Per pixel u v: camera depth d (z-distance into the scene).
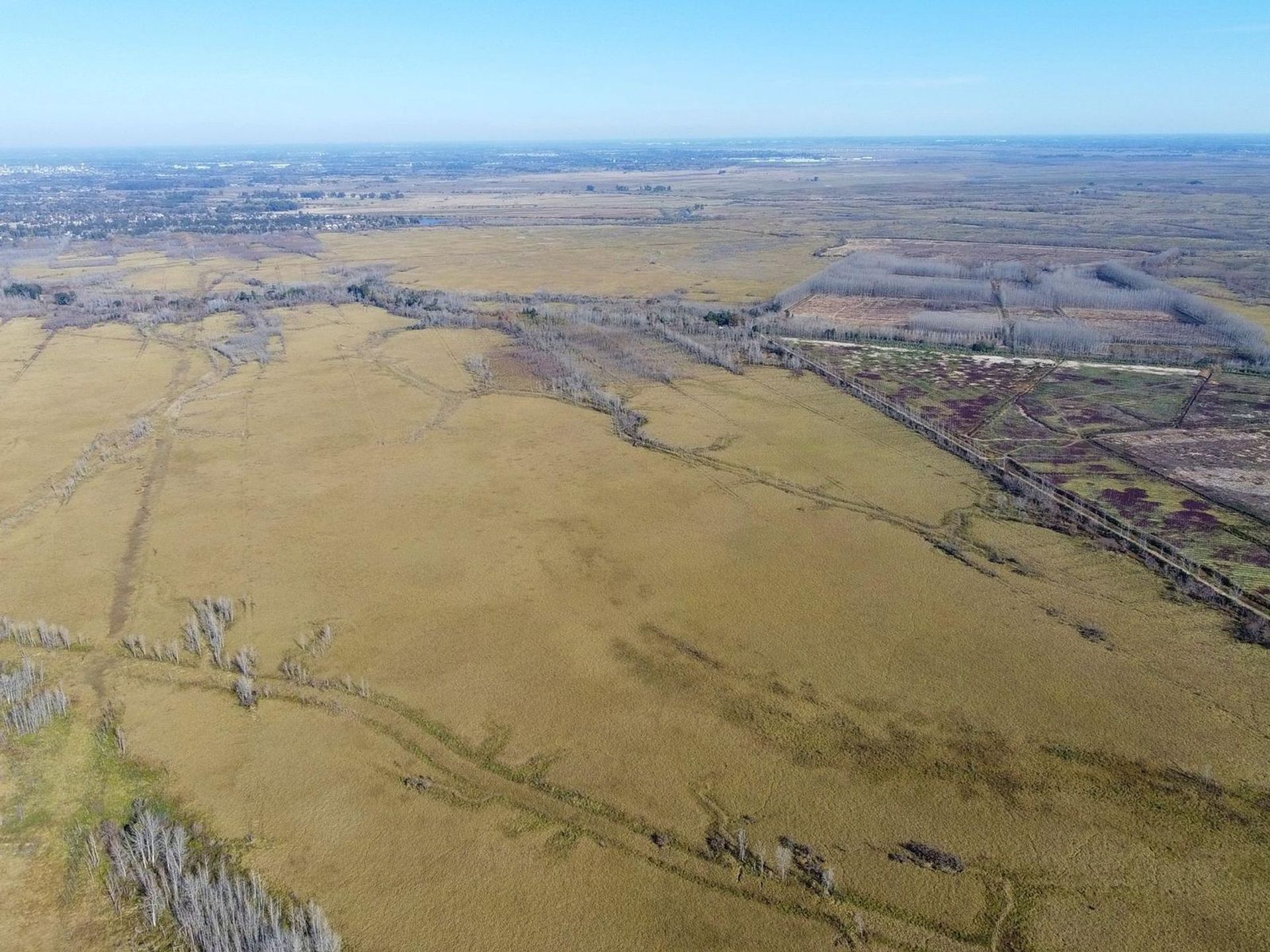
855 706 56.81
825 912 42.34
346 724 56.06
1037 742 53.31
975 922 41.72
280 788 50.66
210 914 40.78
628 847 46.31
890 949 40.41
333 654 63.06
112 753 53.56
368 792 50.34
